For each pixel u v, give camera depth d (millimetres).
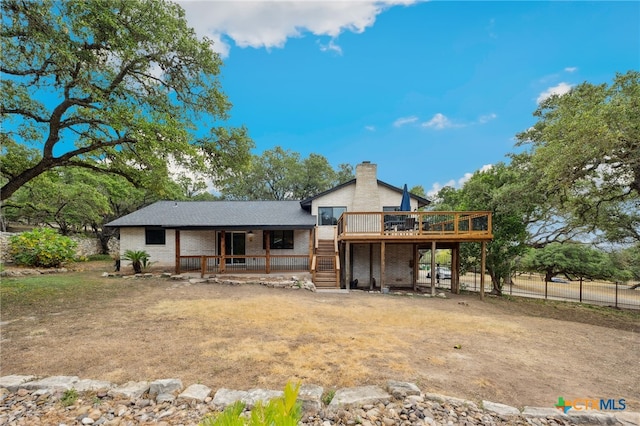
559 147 10234
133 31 7574
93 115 8070
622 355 5355
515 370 4344
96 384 3449
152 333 5574
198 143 9625
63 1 6680
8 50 6953
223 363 4211
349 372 3984
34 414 2906
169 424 2773
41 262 13562
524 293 18781
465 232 12469
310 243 13656
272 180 34656
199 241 15570
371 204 15516
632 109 8797
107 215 24484
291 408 1212
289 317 7023
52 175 12336
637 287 19328
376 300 10352
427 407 3135
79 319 6496
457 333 6297
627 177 11133
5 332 5543
